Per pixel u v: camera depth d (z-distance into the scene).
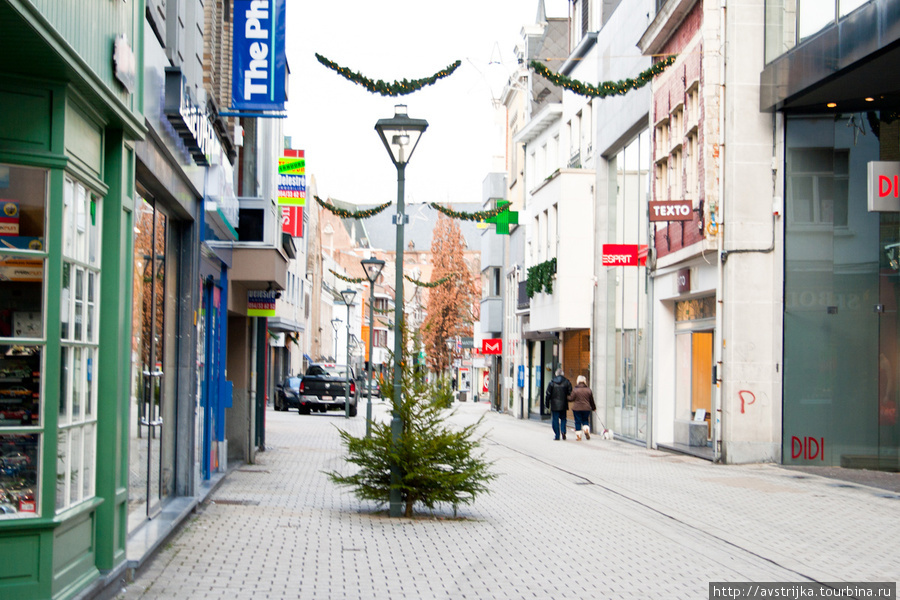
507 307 50.91
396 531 10.62
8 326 5.62
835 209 19.61
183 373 11.05
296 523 10.91
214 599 6.98
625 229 28.89
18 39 5.12
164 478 10.56
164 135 8.73
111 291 6.81
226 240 14.43
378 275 25.45
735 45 19.81
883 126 19.42
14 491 5.61
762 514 12.65
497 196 52.81
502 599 7.33
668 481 16.72
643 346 26.41
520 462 20.38
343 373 44.69
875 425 19.30
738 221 19.72
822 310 19.48
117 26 6.74
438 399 11.88
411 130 12.01
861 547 10.16
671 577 8.35
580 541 10.30
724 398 19.88
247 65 11.91
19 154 5.62
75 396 6.22
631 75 27.53
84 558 6.43
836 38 16.95
